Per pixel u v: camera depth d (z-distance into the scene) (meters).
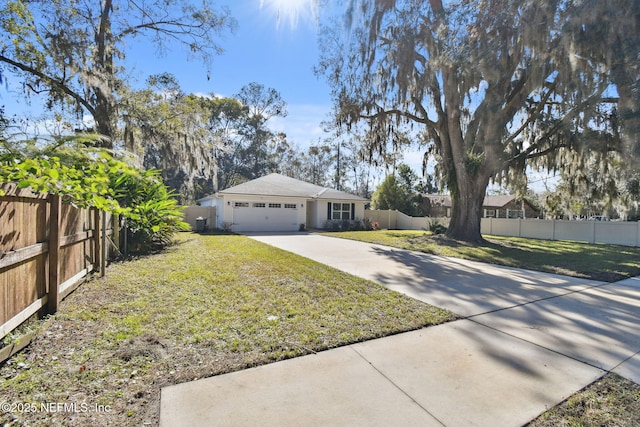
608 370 2.67
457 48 9.92
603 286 5.78
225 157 33.28
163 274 5.75
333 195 21.38
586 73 8.73
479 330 3.51
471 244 12.09
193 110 12.49
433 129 14.34
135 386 2.27
